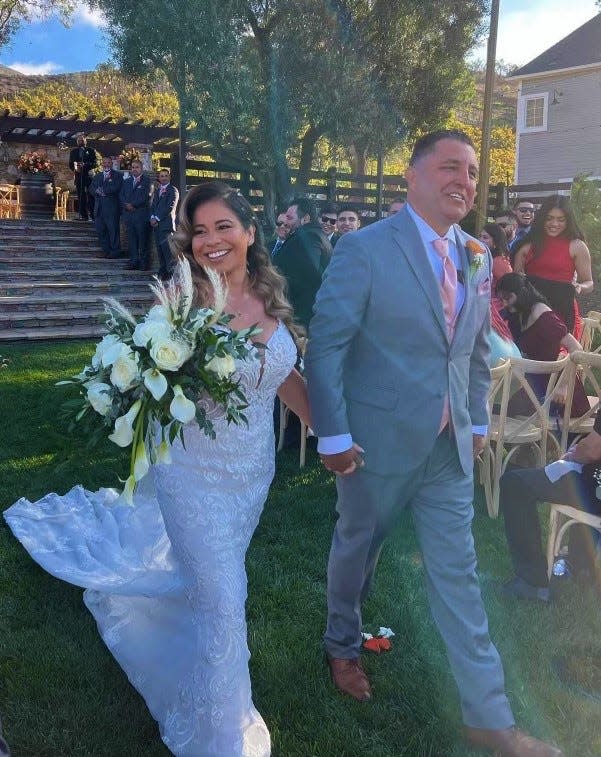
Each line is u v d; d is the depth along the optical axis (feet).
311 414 8.06
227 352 6.85
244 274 8.04
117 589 9.25
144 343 6.64
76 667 9.28
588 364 13.96
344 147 48.67
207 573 7.57
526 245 19.79
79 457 7.35
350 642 8.99
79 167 52.29
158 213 39.60
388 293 7.72
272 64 42.60
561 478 10.64
